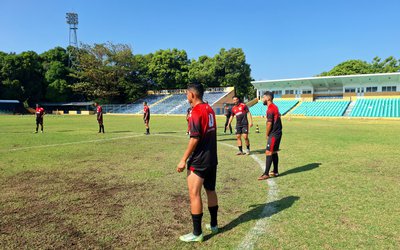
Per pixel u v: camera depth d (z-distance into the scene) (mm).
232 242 3545
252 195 5332
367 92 43250
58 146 11820
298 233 3734
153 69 63062
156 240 3613
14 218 4309
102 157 9305
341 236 3627
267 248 3373
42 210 4629
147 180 6438
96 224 4082
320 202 4875
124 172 7219
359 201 4895
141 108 54875
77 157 9305
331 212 4422
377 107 38781
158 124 26688
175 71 62875
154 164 8203
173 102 55031
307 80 46188
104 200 5105
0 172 7227
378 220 4102
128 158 9133
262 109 45125
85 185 6055
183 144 12445
